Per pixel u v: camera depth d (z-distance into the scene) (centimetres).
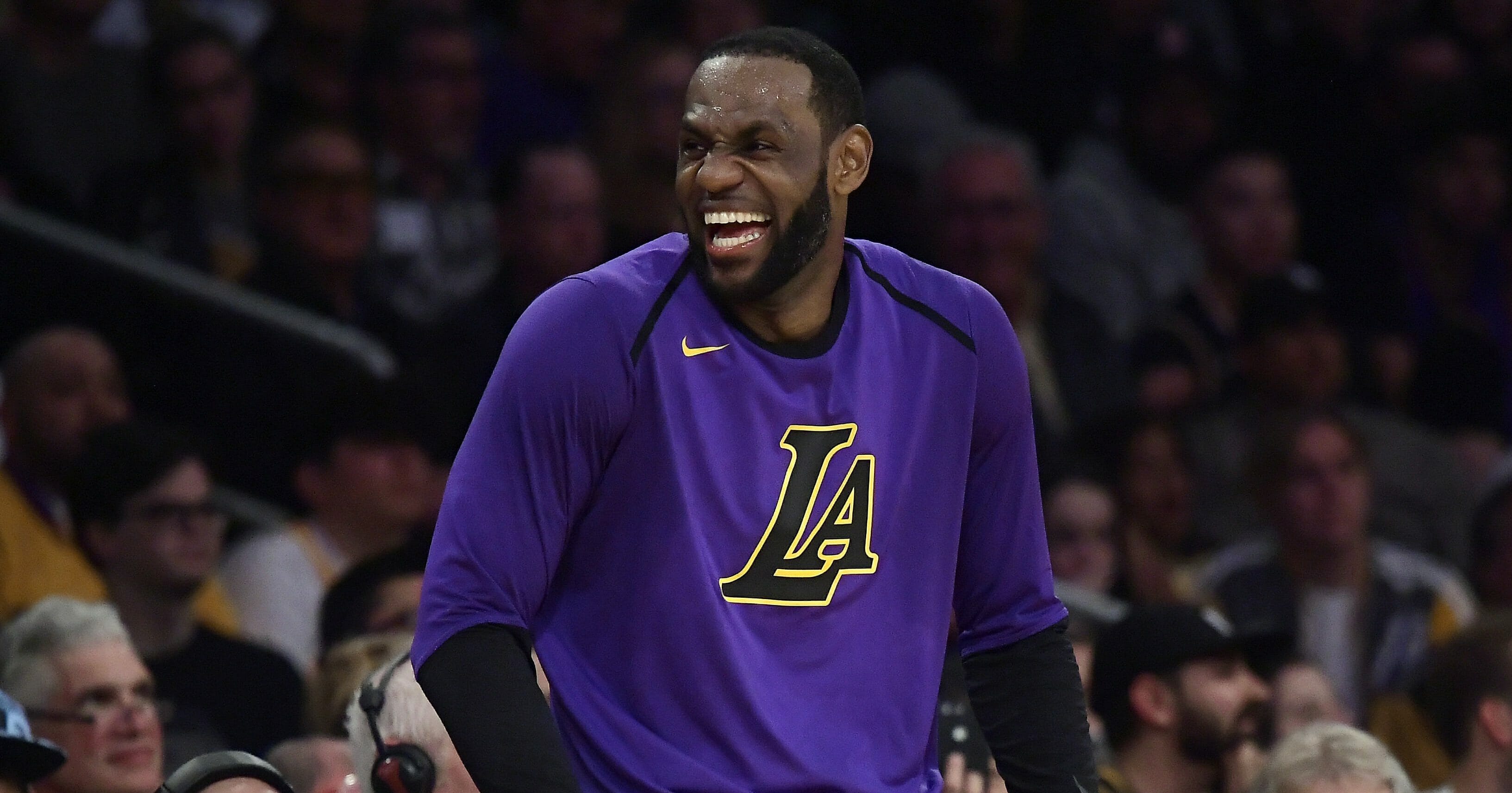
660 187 2633
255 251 2453
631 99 2655
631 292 890
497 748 838
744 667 880
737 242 884
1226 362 2828
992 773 1309
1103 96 3166
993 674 972
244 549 2022
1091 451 2428
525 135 2839
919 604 928
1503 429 2922
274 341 2316
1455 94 3222
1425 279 3177
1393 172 3225
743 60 889
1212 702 1627
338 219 2419
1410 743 1938
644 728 880
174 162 2500
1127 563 2327
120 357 2319
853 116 905
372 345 2302
